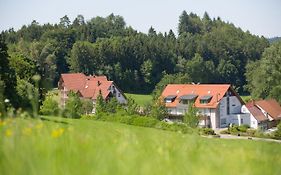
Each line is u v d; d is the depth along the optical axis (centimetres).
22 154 919
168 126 6612
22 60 8125
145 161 974
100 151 1018
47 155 951
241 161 1091
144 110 10675
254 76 15425
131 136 1396
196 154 1151
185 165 955
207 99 13588
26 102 5569
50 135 1211
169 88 14625
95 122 5544
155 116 10444
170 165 959
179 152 1148
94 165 891
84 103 10438
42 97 6247
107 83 15738
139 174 878
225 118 13700
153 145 1293
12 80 5719
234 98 13975
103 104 10062
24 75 8044
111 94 15475
